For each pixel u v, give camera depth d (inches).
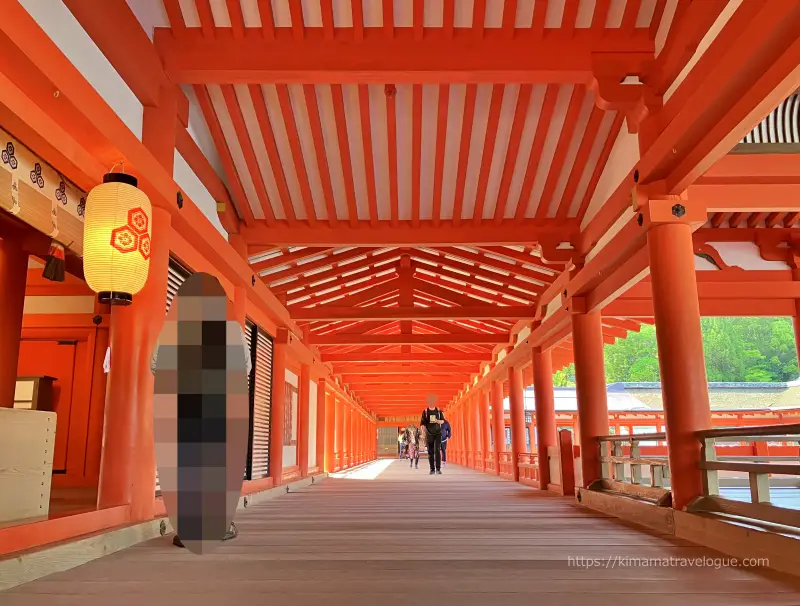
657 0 171.5
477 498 279.0
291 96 207.5
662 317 167.5
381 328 492.7
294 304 369.7
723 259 285.0
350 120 219.3
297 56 171.2
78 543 120.3
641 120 179.5
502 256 308.3
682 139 151.9
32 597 95.6
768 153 180.4
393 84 198.1
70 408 257.9
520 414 427.2
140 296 157.1
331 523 187.2
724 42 143.3
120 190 125.2
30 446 122.2
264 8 166.1
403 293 372.8
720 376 1433.3
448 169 240.4
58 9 125.2
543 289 340.2
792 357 1429.6
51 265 172.4
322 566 120.0
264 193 242.7
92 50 139.9
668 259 169.3
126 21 148.7
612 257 212.7
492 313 358.0
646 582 106.6
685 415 160.4
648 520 175.9
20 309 190.1
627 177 199.2
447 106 207.3
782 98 124.6
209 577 110.2
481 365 577.0
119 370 152.2
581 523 186.5
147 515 152.5
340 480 439.8
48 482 127.0
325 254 320.8
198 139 213.5
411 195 252.4
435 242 262.8
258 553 133.9
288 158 233.8
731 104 135.6
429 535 161.3
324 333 442.0
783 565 114.1
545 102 204.8
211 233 206.1
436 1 170.7
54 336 262.4
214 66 170.4
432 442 515.8
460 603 92.6
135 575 111.4
